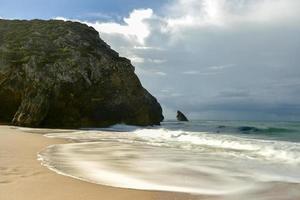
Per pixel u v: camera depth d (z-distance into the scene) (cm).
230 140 2273
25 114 3925
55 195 848
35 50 4584
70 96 4278
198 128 3800
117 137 2673
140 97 4938
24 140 2145
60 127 4197
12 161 1316
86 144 2084
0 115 4312
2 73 4297
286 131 3281
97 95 4522
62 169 1199
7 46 4584
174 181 1062
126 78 4875
